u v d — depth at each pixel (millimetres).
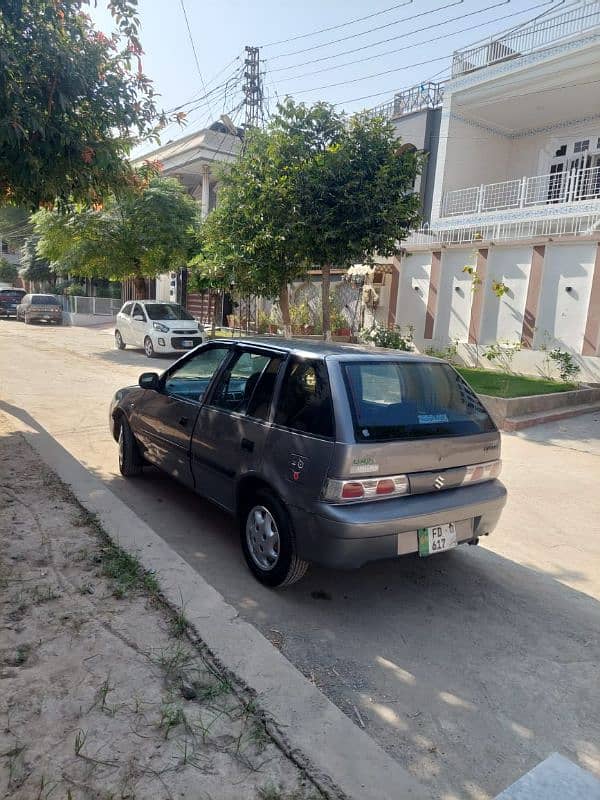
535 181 18391
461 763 2502
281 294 14500
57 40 5344
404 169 12297
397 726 2709
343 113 12477
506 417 9922
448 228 16734
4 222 41562
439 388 4035
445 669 3174
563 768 1852
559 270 13453
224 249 13164
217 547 4531
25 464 5906
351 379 3635
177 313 18406
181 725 2475
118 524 4477
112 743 2354
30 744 2324
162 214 18641
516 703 2920
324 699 2691
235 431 4145
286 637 3396
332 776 2260
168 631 3158
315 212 12047
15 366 13617
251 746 2387
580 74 14766
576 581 4375
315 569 4305
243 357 4465
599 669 3244
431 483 3680
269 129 12664
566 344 13398
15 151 5336
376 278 17547
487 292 14891
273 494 3797
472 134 18172
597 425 10195
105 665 2838
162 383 5332
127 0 5375
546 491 6645
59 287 36844
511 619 3748
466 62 17719
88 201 6758
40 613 3262
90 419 8555
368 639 3426
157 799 2107
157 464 5273
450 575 4355
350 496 3383
